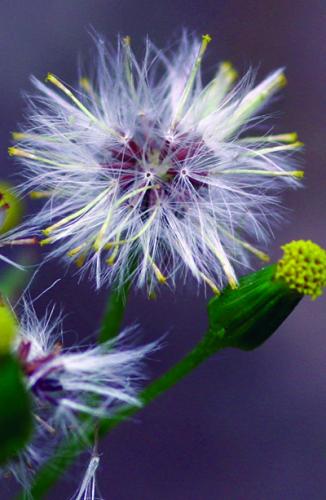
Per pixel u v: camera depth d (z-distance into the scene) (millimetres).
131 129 124
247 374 187
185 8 202
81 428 116
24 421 106
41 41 197
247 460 183
